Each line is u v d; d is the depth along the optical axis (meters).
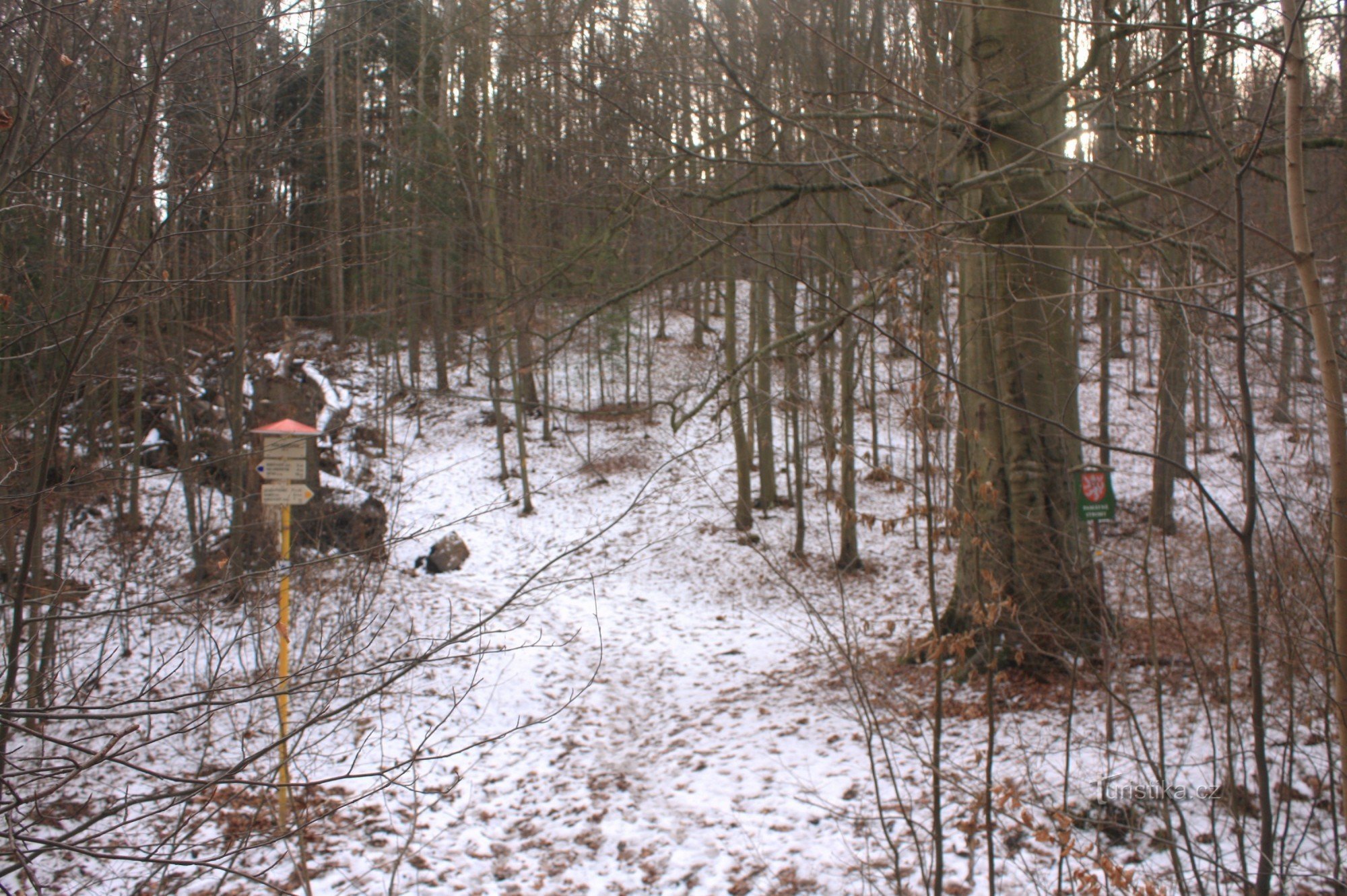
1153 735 5.45
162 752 6.89
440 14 8.79
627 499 19.36
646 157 8.08
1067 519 6.73
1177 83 5.84
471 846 6.06
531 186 9.48
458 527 17.70
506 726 8.44
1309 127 5.73
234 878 5.44
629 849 5.81
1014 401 6.89
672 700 9.24
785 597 13.77
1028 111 5.93
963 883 4.56
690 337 32.00
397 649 3.31
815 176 7.73
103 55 4.04
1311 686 3.74
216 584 3.21
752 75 7.59
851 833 5.43
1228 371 3.82
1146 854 4.37
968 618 7.76
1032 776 5.45
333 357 17.16
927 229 3.52
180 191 4.67
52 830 5.60
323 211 8.02
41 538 5.82
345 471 16.14
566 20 8.20
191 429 10.65
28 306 4.57
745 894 5.00
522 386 20.28
